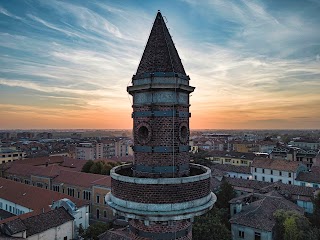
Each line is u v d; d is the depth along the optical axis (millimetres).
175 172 12922
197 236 39875
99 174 78688
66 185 73250
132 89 13547
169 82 12930
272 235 43562
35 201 59188
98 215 66188
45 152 147000
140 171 13086
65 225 47562
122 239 39344
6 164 97312
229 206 55906
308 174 82812
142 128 13336
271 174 87625
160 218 11656
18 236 40312
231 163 119438
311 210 58625
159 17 14344
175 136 13031
